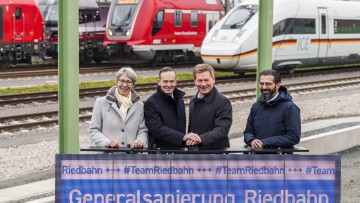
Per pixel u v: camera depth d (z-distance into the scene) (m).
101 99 7.12
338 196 5.74
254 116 7.16
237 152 6.17
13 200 8.95
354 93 23.88
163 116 6.98
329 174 5.73
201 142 6.66
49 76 26.56
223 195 5.73
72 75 8.05
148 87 22.66
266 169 5.71
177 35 33.53
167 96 7.02
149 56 32.38
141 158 5.67
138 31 31.92
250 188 5.73
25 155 12.16
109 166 5.67
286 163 5.71
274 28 28.06
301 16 29.45
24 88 22.12
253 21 27.75
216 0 35.94
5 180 10.30
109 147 6.35
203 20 35.00
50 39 34.22
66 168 5.65
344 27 32.50
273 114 6.97
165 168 5.69
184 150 6.08
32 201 8.75
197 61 36.50
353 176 10.80
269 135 6.98
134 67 32.50
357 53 33.81
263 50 10.10
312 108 19.28
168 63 34.91
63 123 8.14
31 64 34.56
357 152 12.84
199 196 5.73
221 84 25.30
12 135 14.39
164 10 32.62
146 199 5.71
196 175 5.71
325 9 31.08
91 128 7.07
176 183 5.71
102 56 36.34
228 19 28.47
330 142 12.52
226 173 5.71
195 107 6.95
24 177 10.52
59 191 5.66
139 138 7.03
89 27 35.28
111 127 7.04
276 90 7.02
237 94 22.20
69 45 7.99
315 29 30.47
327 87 24.84
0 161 11.60
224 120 6.83
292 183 5.73
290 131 6.86
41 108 18.23
